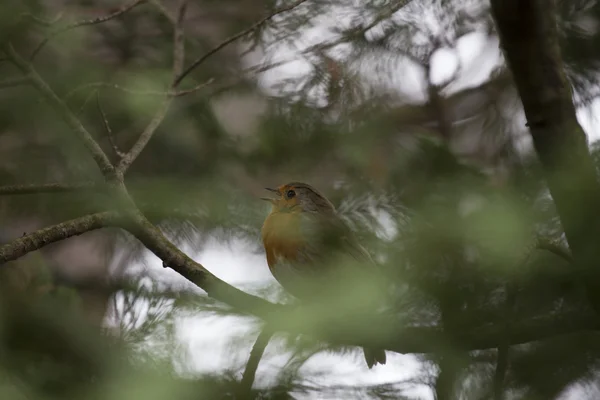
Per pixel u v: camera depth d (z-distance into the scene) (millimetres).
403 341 4590
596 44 9328
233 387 4594
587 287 4656
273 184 10586
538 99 5531
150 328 5250
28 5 7754
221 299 6301
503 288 4582
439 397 5453
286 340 4551
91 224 6734
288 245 8375
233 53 11383
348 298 4363
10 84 7457
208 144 10703
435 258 4289
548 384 5410
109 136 7566
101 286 7527
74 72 9680
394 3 9539
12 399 4449
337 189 9984
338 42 9727
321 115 10367
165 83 9648
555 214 5301
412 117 10945
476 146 10547
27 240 6348
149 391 4363
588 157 5211
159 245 6707
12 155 10812
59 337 5512
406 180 7242
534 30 5371
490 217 4016
